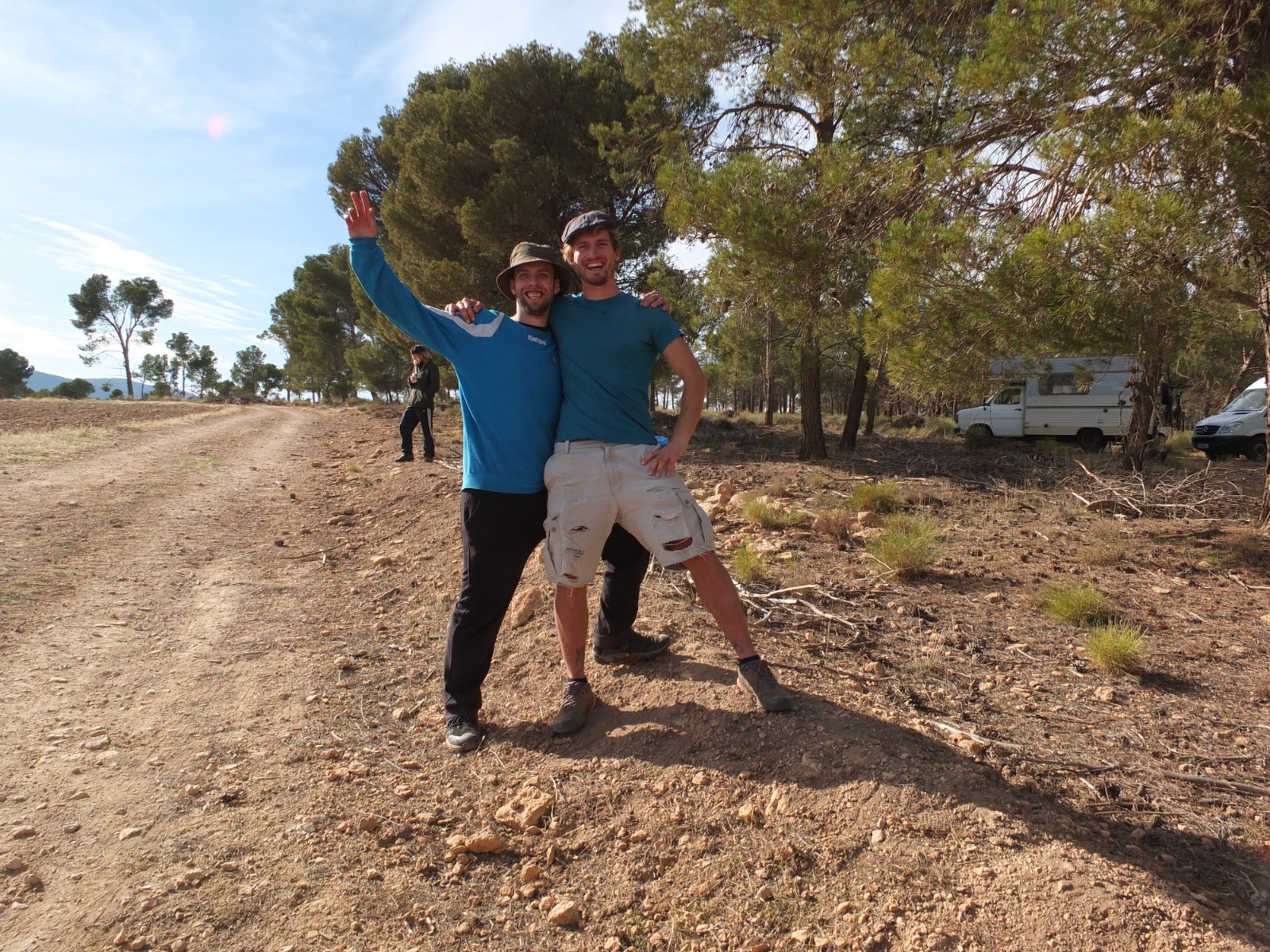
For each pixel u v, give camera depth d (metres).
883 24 8.20
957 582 5.31
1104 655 3.79
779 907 2.15
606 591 3.52
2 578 5.42
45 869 2.38
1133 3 5.29
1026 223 6.32
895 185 7.05
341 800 2.79
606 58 18.02
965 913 2.03
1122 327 5.32
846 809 2.42
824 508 8.09
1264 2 5.41
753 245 7.29
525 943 2.14
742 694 3.10
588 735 3.10
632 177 14.92
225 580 5.88
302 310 50.53
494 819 2.68
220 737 3.29
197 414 27.50
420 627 4.73
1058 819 2.42
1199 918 2.00
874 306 6.53
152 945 2.06
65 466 11.16
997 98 6.22
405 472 10.52
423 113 19.47
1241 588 5.27
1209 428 17.39
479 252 18.17
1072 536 6.85
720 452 15.30
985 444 19.47
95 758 3.08
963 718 3.19
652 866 2.38
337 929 2.14
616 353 2.94
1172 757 2.96
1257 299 5.94
